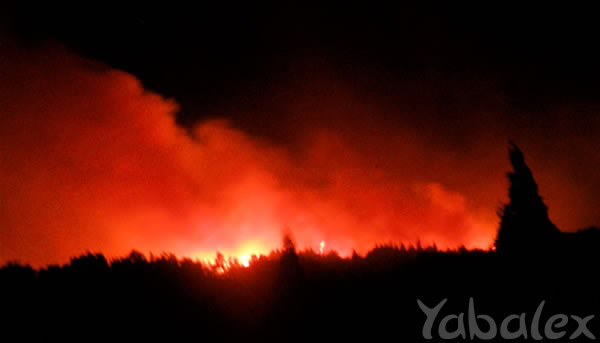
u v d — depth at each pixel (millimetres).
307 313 4816
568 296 4793
